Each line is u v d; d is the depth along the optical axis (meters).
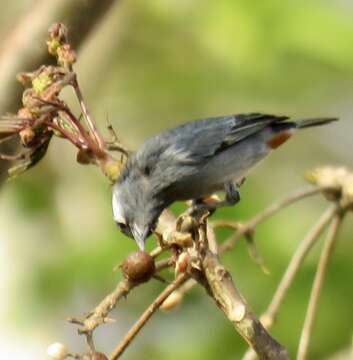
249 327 6.27
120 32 15.25
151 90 16.06
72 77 7.22
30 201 14.04
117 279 12.90
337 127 16.17
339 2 14.59
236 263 12.69
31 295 13.16
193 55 15.71
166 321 13.28
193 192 8.79
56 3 7.75
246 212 13.03
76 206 13.95
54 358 6.17
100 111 15.93
